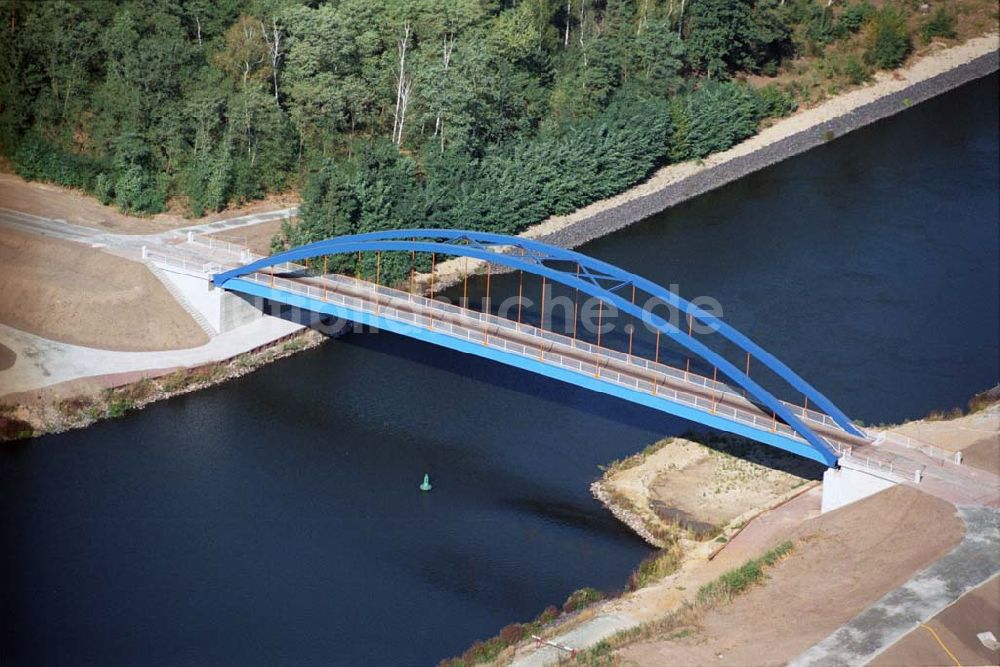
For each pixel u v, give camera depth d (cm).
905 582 9450
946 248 16150
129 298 13175
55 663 8719
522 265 10962
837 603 9300
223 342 13150
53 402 11875
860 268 15538
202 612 9294
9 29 15938
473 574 9844
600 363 11381
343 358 13125
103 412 11931
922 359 13425
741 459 11425
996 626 9038
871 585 9469
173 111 15850
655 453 11500
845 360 13362
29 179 15712
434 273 15050
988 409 12169
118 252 13838
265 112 16050
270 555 9962
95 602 9331
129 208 15212
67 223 14625
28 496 10575
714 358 10481
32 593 9388
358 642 9062
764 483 11075
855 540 10000
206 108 15738
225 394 12400
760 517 10506
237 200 15738
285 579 9694
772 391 12738
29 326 12825
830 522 10281
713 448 11600
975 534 9862
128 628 9094
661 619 9219
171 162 15838
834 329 14025
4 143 15962
